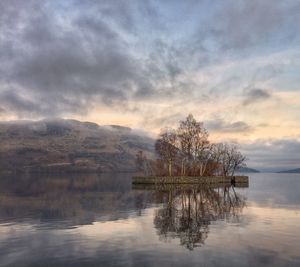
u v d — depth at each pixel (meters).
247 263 21.44
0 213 45.72
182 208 51.44
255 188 109.50
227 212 46.47
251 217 41.44
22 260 22.16
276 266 20.86
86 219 39.97
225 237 29.08
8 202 61.47
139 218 40.78
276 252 24.02
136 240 27.81
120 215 43.53
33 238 28.67
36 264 21.31
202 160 137.00
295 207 52.41
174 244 26.38
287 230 32.28
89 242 27.09
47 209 50.41
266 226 34.59
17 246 25.84
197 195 77.31
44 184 142.38
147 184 127.25
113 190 97.81
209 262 21.62
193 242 26.98
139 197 72.31
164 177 126.31
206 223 36.75
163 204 57.44
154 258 22.47
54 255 23.28
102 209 50.25
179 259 22.25
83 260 22.05
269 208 51.09
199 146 135.12
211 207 52.75
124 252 23.94
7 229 33.06
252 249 24.81
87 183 154.50
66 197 73.19
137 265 20.97
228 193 84.12
